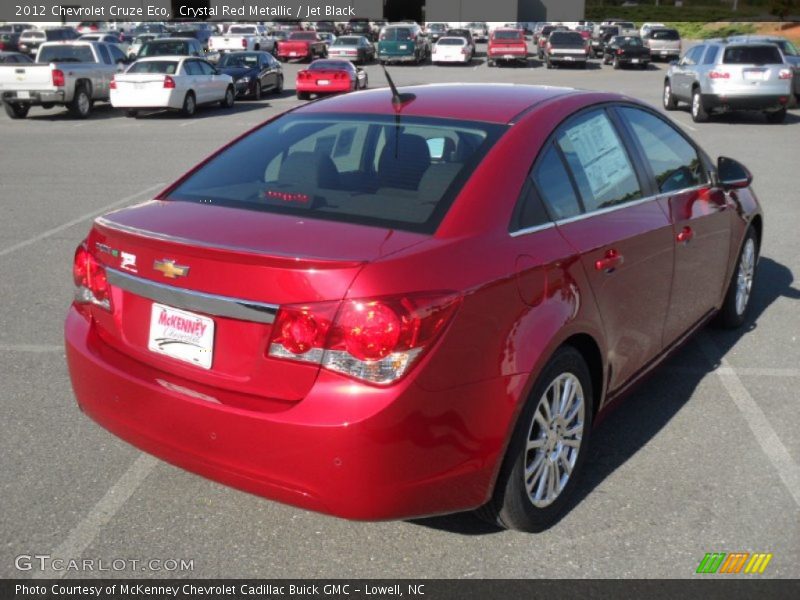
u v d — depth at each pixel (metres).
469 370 2.85
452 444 2.85
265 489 2.87
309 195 3.30
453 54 42.47
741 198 5.37
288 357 2.75
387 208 3.14
